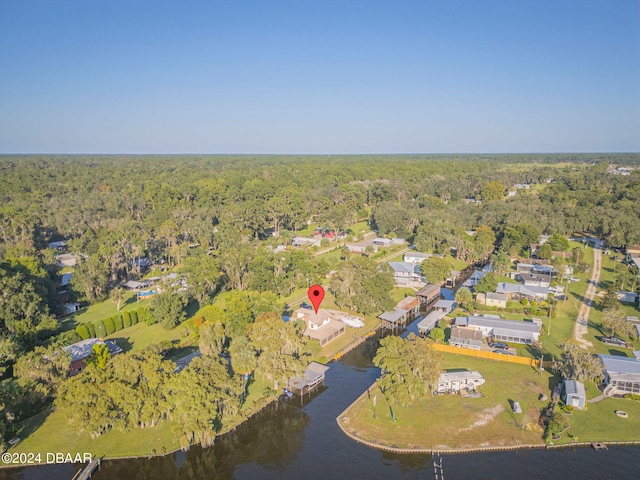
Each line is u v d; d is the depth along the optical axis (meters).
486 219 185.75
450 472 56.09
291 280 120.75
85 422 58.09
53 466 57.12
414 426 64.50
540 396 70.69
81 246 143.25
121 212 193.50
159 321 98.44
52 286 111.25
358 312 107.69
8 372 74.81
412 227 184.88
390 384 69.19
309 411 69.62
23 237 147.12
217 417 66.25
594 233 185.38
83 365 77.62
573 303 112.88
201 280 108.75
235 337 77.00
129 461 58.41
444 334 94.62
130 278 135.38
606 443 60.59
